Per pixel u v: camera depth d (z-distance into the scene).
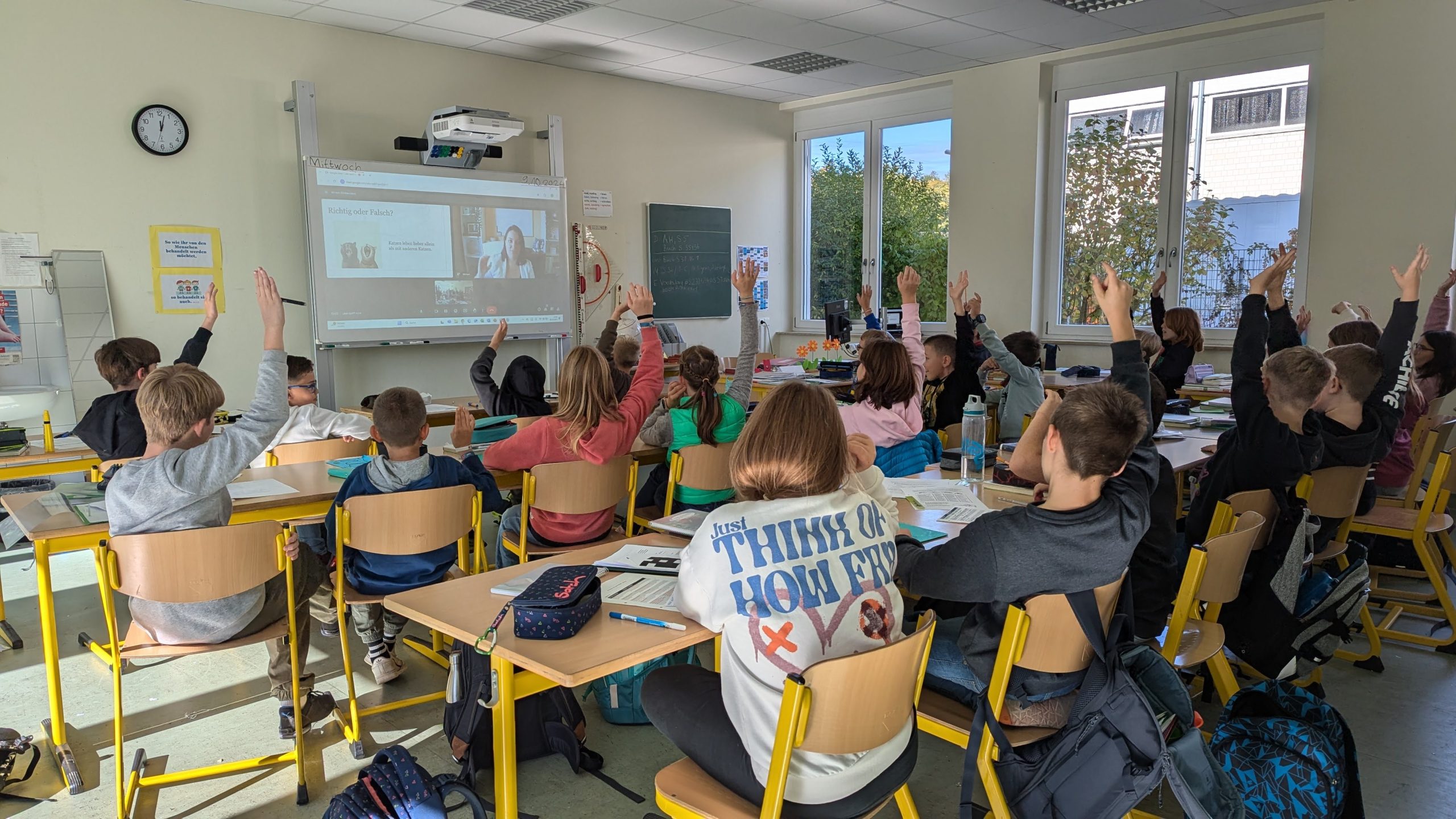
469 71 6.68
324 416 3.68
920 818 2.21
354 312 6.05
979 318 3.93
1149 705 1.63
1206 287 6.66
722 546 1.51
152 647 2.24
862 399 3.28
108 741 2.63
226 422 4.96
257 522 2.25
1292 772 1.95
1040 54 7.00
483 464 3.02
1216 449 2.95
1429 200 5.52
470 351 6.87
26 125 4.94
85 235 5.17
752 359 3.76
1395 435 3.20
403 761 1.79
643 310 3.24
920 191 8.28
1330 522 2.99
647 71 7.42
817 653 1.44
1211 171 6.55
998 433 4.24
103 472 3.00
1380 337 3.75
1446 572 3.95
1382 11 5.58
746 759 1.52
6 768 2.37
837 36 6.43
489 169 6.83
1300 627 2.42
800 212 9.17
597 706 2.85
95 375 5.25
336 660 3.20
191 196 5.52
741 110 8.59
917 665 1.50
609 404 2.97
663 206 8.03
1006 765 1.68
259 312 5.84
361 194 6.02
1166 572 2.14
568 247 7.23
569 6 5.63
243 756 2.54
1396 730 2.67
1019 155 7.27
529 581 1.90
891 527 1.67
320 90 5.96
